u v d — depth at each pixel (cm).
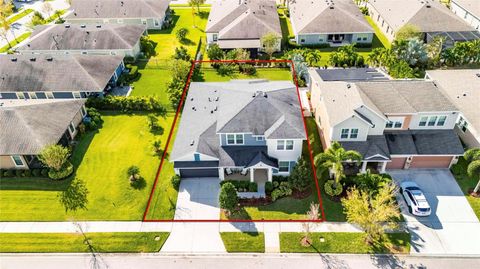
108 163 4294
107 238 3469
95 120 4903
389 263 3188
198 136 4075
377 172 4038
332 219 3572
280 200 3781
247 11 7000
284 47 6662
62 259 3322
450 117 3991
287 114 3928
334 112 3969
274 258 3266
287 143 3769
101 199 3847
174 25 7888
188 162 3909
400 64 5316
